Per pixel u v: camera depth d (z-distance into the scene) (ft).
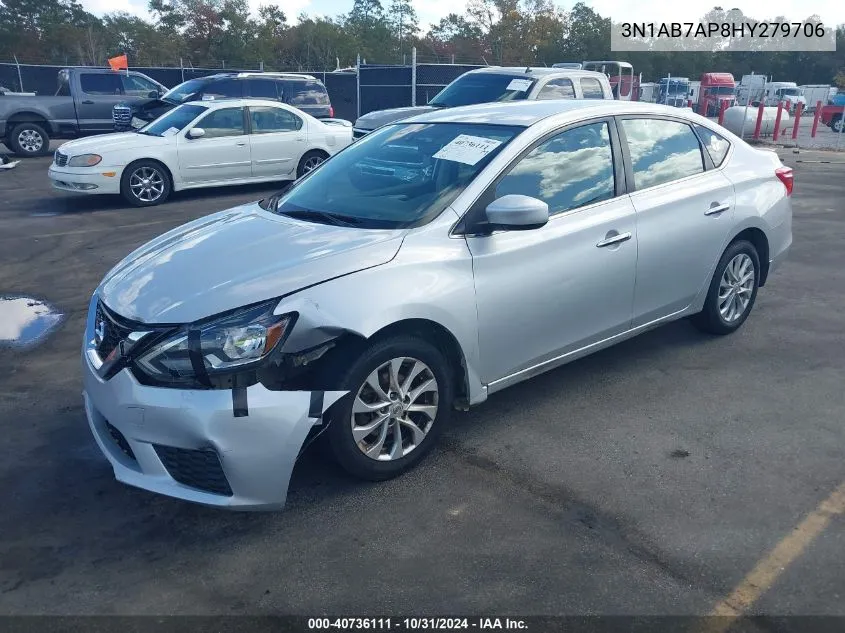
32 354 17.01
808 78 236.84
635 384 14.89
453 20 239.50
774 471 11.59
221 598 8.98
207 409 9.45
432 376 11.47
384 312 10.48
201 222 13.67
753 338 17.37
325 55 233.35
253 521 10.52
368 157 14.33
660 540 9.90
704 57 229.45
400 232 11.42
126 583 9.27
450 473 11.69
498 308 11.96
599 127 14.10
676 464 11.84
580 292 13.16
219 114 37.70
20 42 219.00
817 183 41.55
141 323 10.02
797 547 9.70
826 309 19.43
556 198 12.98
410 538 10.06
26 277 23.31
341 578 9.30
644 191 14.40
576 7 222.07
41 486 11.45
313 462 12.04
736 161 16.70
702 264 15.64
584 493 11.05
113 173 34.50
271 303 9.93
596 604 8.73
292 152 39.96
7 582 9.29
